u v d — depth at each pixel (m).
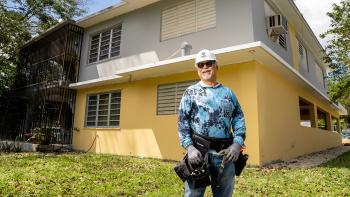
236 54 8.48
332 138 19.92
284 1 11.13
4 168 7.16
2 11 18.22
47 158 9.22
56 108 14.43
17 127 15.99
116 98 12.70
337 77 15.02
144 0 11.52
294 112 12.12
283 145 10.30
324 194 4.87
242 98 8.87
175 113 10.38
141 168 7.67
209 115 2.28
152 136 10.84
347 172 7.16
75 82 14.16
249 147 8.48
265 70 9.53
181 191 5.06
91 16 13.31
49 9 22.81
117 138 12.09
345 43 13.71
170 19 11.15
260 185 5.56
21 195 4.62
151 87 11.29
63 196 4.64
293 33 13.73
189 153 2.14
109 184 5.49
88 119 13.71
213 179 2.25
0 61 18.77
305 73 15.12
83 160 8.84
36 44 16.36
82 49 14.64
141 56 11.79
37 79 15.43
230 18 9.42
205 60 2.40
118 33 13.23
